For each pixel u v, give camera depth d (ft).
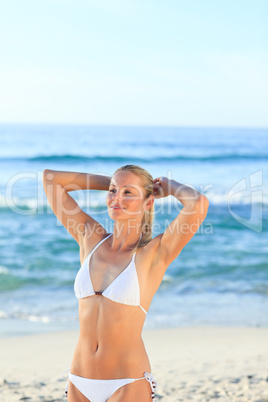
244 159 155.94
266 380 22.21
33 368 25.62
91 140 211.41
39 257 63.46
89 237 12.98
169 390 21.15
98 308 11.66
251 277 54.24
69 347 30.35
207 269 57.72
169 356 27.61
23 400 20.13
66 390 12.11
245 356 27.25
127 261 12.01
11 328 35.60
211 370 24.32
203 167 146.30
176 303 43.47
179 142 208.85
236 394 20.38
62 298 45.98
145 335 33.19
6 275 55.16
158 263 12.09
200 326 35.65
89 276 12.01
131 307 11.55
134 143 202.18
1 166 142.82
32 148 180.86
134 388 11.28
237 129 273.33
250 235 75.72
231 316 38.93
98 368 11.44
